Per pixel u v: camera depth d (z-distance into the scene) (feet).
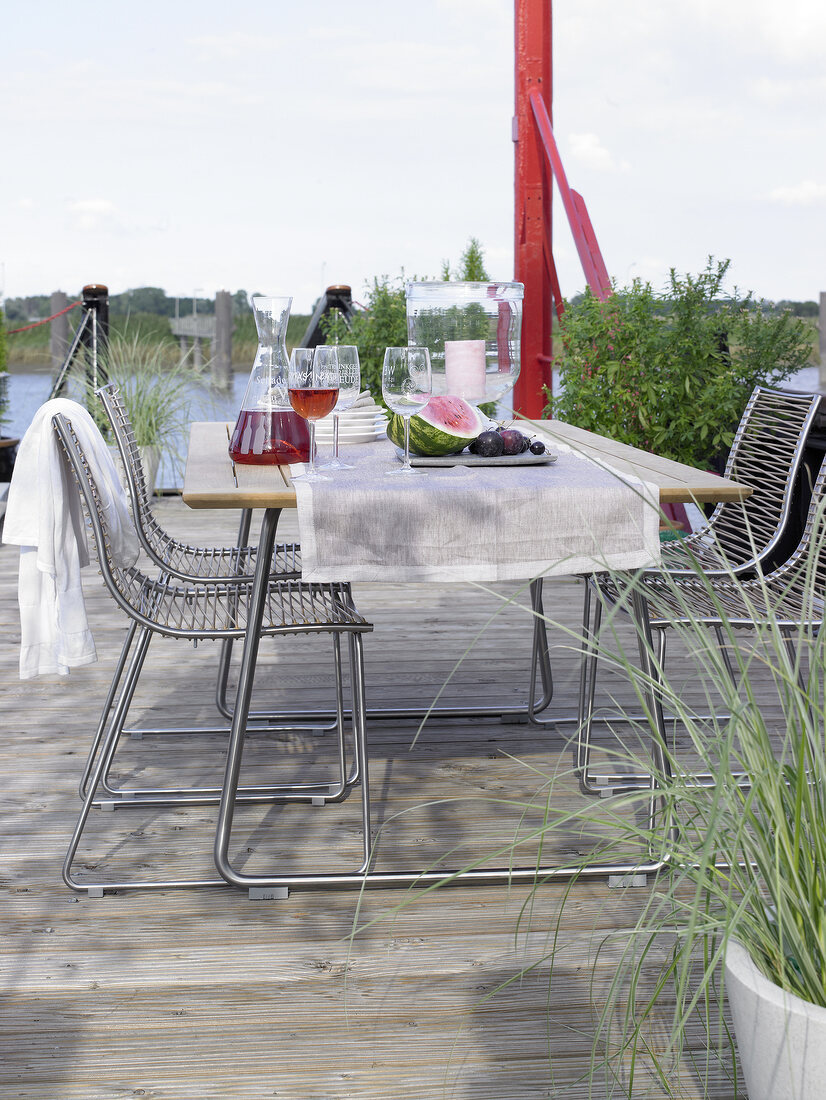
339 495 5.54
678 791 3.75
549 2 16.16
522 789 7.47
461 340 7.33
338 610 6.36
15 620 11.90
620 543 5.78
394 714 8.90
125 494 6.84
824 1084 3.39
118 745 8.35
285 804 7.30
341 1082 4.54
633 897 6.04
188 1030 4.88
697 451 14.53
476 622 11.91
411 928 5.72
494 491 5.64
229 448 6.74
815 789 3.68
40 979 5.27
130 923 5.79
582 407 14.28
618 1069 4.60
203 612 6.68
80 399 19.45
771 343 14.46
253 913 5.89
